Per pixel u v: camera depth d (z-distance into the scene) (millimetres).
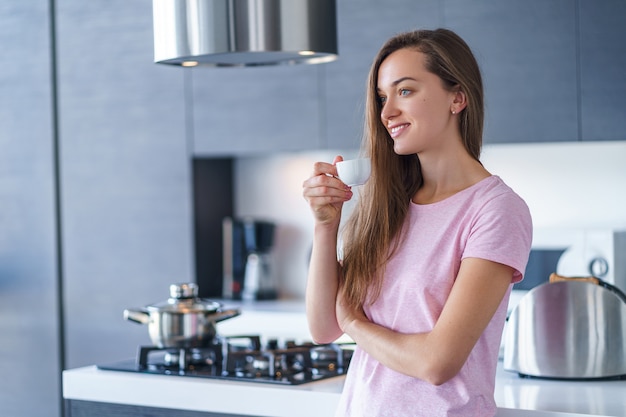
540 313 2510
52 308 4926
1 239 5035
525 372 2529
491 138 4047
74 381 2748
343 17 4320
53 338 4926
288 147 4453
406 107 2031
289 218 5012
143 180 4758
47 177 4926
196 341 2725
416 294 2010
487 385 2010
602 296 2469
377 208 2105
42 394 4961
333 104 4348
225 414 2480
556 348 2480
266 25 2621
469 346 1909
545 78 3932
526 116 3975
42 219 4945
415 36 2062
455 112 2055
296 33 2658
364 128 2203
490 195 1987
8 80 5008
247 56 2816
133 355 4770
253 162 5086
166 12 2672
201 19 2615
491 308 1919
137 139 4762
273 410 2410
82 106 4875
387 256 2086
